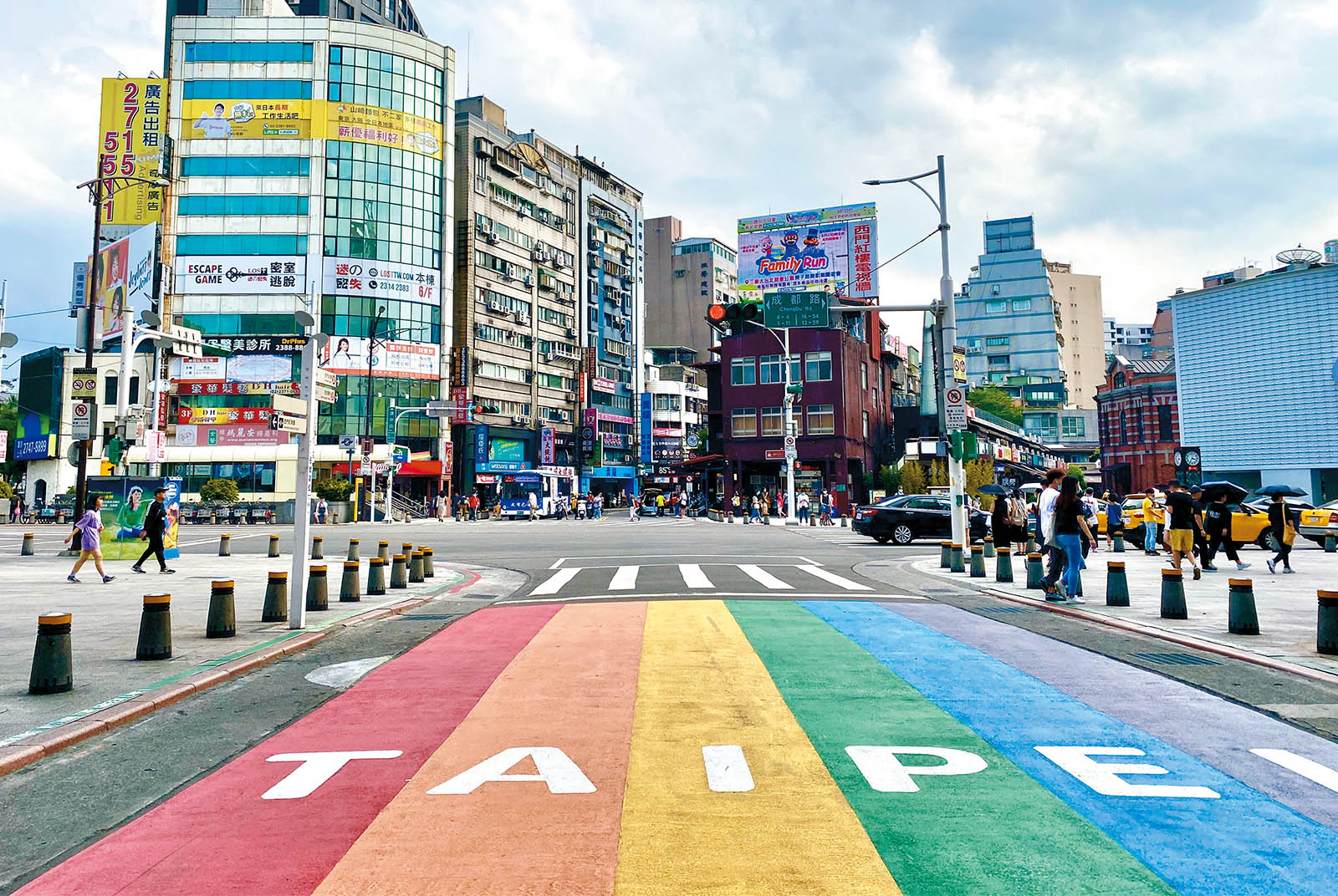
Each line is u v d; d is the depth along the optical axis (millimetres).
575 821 4168
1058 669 7715
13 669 7750
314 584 11609
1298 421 39594
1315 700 6598
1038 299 125062
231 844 3965
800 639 9250
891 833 3998
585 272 80250
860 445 55812
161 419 55125
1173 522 14766
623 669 7746
